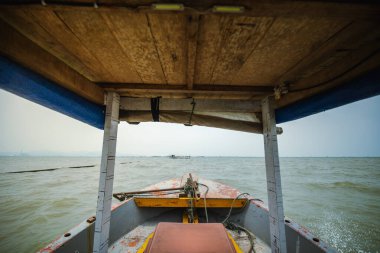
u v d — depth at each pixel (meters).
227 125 3.18
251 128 3.14
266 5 1.06
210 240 1.71
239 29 1.36
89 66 2.00
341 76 1.86
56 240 2.73
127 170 48.09
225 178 31.23
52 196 17.48
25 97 1.74
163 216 5.08
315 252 2.54
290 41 1.51
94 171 45.75
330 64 1.92
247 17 1.22
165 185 6.63
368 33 1.40
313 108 2.35
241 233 4.21
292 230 3.14
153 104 2.95
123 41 1.54
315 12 1.12
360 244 8.34
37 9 1.16
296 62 1.87
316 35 1.43
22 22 1.31
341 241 8.59
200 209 5.27
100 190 2.52
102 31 1.41
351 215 12.22
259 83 2.43
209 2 1.06
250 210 4.54
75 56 1.79
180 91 2.58
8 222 11.10
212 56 1.75
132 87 2.50
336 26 1.32
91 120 2.54
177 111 3.04
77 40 1.53
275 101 2.85
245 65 1.94
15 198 16.83
